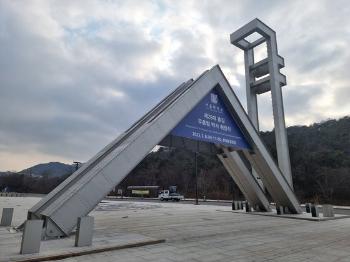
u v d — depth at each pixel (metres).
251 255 8.84
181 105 15.03
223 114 18.64
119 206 35.91
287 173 37.31
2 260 7.20
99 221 17.59
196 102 16.03
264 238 11.95
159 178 97.06
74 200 10.52
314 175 59.66
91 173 11.83
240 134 19.88
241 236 12.41
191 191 82.25
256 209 24.59
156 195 77.12
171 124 14.21
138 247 9.80
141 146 12.68
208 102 17.66
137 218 19.64
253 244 10.59
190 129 16.08
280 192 22.33
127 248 9.58
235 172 23.38
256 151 20.64
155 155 108.31
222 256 8.66
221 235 12.62
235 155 22.06
